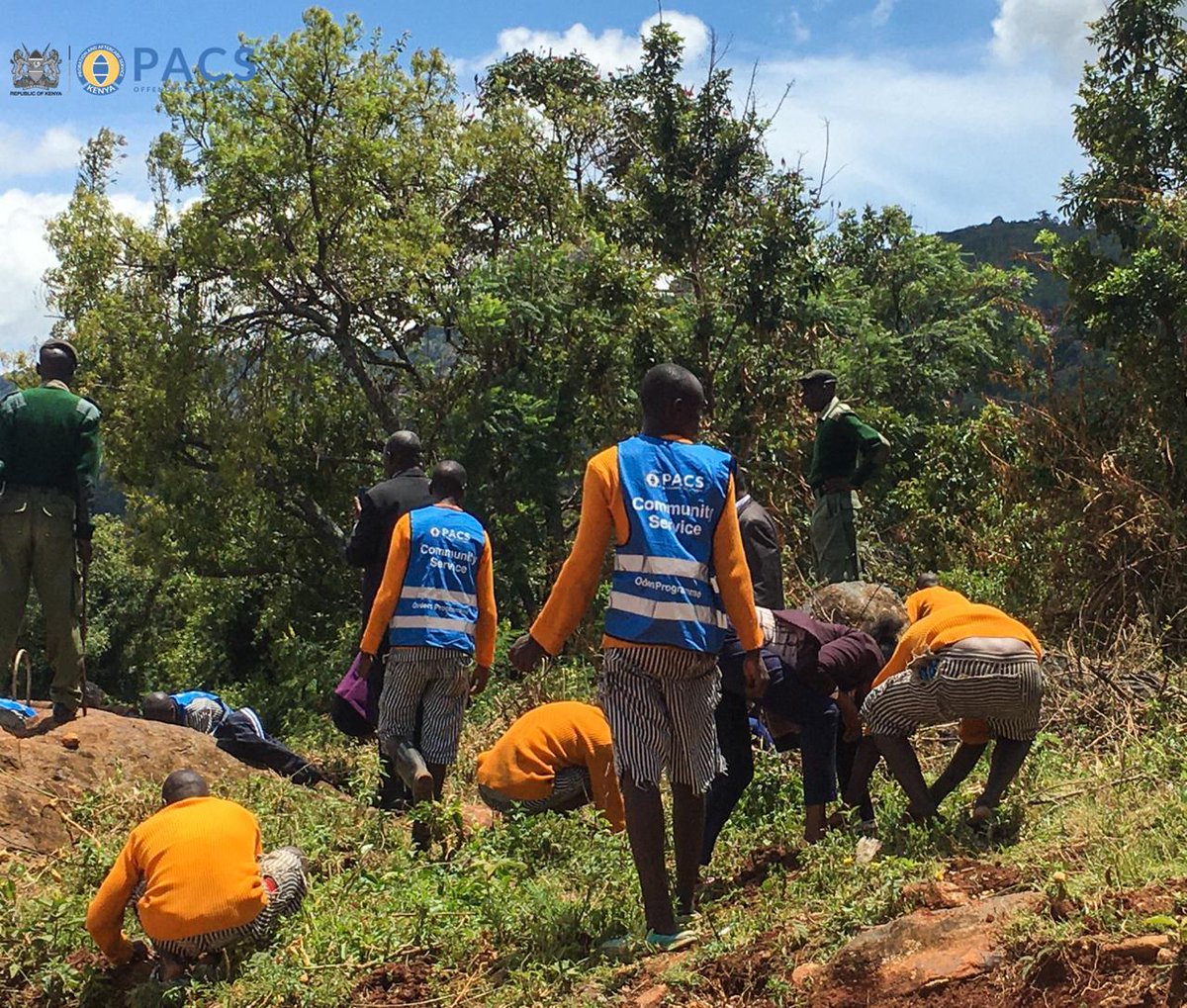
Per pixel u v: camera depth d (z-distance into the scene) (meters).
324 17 19.06
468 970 4.92
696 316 17.27
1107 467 10.16
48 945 5.34
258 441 19.09
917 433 18.39
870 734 5.77
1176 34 12.29
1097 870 4.33
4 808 6.45
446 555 6.68
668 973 4.24
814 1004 3.92
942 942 3.99
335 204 18.98
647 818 4.57
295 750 9.70
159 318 19.52
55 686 7.31
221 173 18.88
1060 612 9.68
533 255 17.94
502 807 6.41
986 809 5.31
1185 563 9.42
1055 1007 3.56
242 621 22.27
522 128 21.09
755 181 18.05
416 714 6.73
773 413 16.00
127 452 19.69
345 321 19.67
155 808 6.71
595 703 9.64
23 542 7.08
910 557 12.08
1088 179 12.50
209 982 5.04
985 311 23.19
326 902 5.61
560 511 18.02
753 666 4.70
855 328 19.56
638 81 18.38
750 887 5.35
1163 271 11.06
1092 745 6.64
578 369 17.64
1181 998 3.40
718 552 4.60
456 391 19.08
